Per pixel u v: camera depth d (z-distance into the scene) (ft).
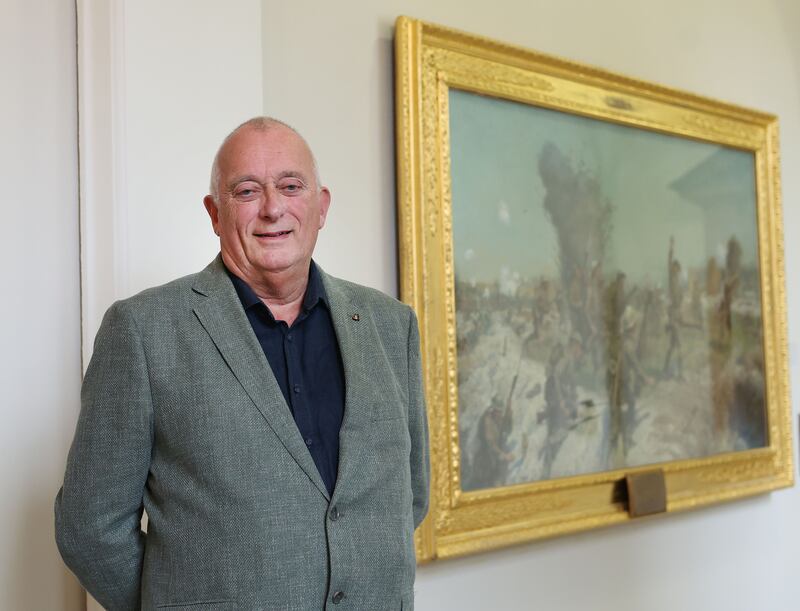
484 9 13.15
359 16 11.64
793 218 18.07
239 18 10.23
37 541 9.42
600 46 14.78
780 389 16.92
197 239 9.73
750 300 16.65
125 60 9.34
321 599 6.24
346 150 11.34
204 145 9.85
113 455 6.35
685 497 14.90
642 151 14.94
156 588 6.32
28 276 9.52
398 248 11.65
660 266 15.06
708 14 16.70
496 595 12.50
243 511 6.16
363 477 6.62
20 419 9.40
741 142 16.58
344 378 6.98
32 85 9.65
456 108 12.29
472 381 12.19
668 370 15.05
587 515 13.42
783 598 17.15
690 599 15.39
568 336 13.53
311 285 7.21
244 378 6.47
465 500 11.80
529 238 13.08
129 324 6.45
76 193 9.86
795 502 17.65
